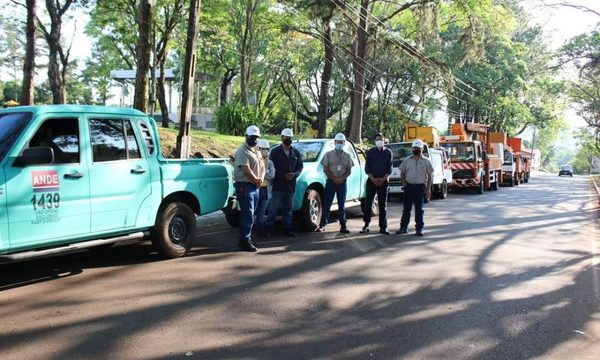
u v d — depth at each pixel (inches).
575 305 243.6
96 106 283.3
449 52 1803.6
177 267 303.1
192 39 542.6
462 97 2010.3
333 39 1454.2
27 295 245.6
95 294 248.1
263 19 1435.8
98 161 277.1
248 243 352.2
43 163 242.1
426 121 2217.0
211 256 335.0
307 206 432.8
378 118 2085.4
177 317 216.8
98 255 334.6
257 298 245.4
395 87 2037.4
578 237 444.8
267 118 2292.1
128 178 290.0
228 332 200.2
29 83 665.0
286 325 209.0
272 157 405.4
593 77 1706.4
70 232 263.3
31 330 199.8
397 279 284.4
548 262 336.2
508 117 2117.4
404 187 435.8
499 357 180.5
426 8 1257.4
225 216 475.5
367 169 435.5
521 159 1557.6
